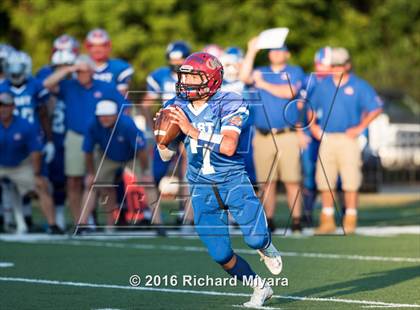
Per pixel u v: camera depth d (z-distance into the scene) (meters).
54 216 35.59
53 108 37.06
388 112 76.94
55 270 25.69
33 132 35.03
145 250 30.17
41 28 68.06
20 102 35.00
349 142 34.50
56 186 36.81
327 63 34.12
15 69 34.88
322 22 72.00
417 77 89.56
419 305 19.97
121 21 66.00
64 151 36.19
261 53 62.47
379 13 84.94
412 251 29.44
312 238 33.38
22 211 36.22
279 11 68.31
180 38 66.50
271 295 20.11
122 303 20.53
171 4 66.25
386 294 21.45
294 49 70.56
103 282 23.53
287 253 29.08
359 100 34.44
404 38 89.50
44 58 68.75
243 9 67.88
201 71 19.00
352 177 34.62
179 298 21.12
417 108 81.25
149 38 66.62
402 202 54.25
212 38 68.62
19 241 33.00
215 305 20.17
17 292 22.05
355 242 32.06
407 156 78.00
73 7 67.12
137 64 66.31
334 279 23.78
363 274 24.58
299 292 21.84
